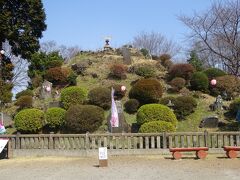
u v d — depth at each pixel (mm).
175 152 14406
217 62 32125
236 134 15750
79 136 16375
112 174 11594
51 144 16562
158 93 20797
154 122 17016
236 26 22109
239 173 11281
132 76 25141
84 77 25469
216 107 20312
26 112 19188
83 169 12719
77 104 20219
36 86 26359
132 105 20766
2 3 26156
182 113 19719
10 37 26391
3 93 23906
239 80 22500
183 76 23734
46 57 29625
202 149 14391
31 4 27109
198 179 10477
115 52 29203
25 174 12094
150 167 12797
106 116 20250
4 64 27047
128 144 16094
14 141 16828
